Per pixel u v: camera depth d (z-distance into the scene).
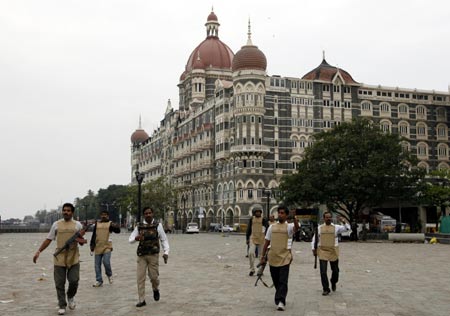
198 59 125.00
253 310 13.37
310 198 61.59
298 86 101.00
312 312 13.12
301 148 99.31
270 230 13.98
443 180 80.69
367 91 106.88
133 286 18.05
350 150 60.09
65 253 13.13
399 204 73.06
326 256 15.91
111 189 186.12
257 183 95.12
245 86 95.62
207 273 22.00
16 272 23.09
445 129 112.06
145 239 14.25
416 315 12.80
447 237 51.22
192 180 118.62
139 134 175.62
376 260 29.11
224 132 101.69
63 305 12.95
